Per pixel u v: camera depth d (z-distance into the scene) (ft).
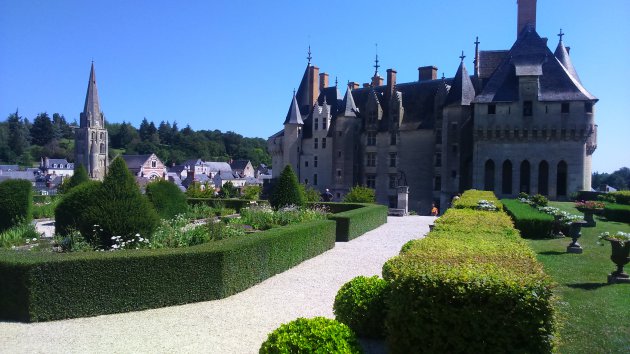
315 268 50.19
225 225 57.47
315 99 232.32
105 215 44.62
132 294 34.40
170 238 46.44
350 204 104.12
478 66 183.83
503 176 163.32
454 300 18.99
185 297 36.32
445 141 174.50
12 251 35.60
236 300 37.29
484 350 18.48
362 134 208.64
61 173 451.53
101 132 365.40
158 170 437.58
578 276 39.24
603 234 39.06
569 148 152.56
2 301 32.35
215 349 26.30
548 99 153.48
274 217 71.97
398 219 113.39
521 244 29.12
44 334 29.09
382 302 26.12
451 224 39.86
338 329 19.03
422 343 19.45
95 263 33.37
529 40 163.53
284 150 226.79
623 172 413.18
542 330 18.11
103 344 27.14
